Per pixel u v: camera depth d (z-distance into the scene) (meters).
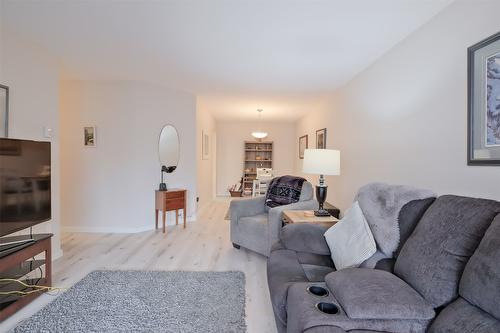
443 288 1.04
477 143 1.63
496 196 1.52
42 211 2.18
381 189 1.78
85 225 3.85
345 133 3.74
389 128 2.62
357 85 3.35
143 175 3.97
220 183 7.82
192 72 3.40
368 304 1.04
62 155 3.80
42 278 2.19
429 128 2.07
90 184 3.82
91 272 2.52
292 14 2.00
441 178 1.95
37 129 2.61
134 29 2.27
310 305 1.14
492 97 1.53
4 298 1.87
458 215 1.16
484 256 0.92
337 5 1.88
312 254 1.92
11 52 2.33
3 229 1.86
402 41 2.41
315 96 4.57
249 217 3.18
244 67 3.16
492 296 0.84
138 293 2.12
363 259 1.52
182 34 2.35
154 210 4.10
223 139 7.79
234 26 2.20
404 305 1.03
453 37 1.83
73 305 1.94
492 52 1.54
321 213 2.53
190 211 4.61
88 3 1.90
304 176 6.35
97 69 3.31
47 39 2.47
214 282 2.33
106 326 1.71
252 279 2.43
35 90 2.58
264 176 6.82
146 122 3.97
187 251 3.13
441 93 1.95
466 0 1.72
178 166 4.40
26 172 2.04
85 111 3.78
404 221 1.51
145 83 3.91
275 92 4.33
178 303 1.99
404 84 2.38
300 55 2.78
